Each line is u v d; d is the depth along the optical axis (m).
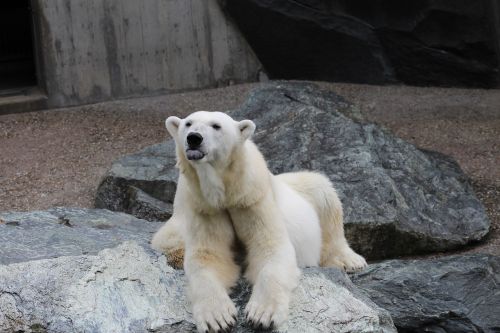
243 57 20.59
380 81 20.27
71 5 18.91
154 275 7.50
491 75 19.69
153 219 12.02
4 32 24.48
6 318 6.93
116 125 17.59
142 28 19.59
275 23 20.12
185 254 7.43
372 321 7.11
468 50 19.62
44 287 7.15
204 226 7.34
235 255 7.71
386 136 13.71
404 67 20.11
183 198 7.45
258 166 7.41
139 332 6.90
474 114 17.66
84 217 10.16
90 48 19.22
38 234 8.87
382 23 19.86
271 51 20.44
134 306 7.12
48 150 16.19
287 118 13.76
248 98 14.76
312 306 7.10
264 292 6.86
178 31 19.89
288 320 6.91
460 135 16.31
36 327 6.88
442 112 17.92
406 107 18.42
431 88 19.98
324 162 12.45
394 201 11.69
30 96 19.12
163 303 7.21
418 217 11.81
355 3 19.95
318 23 20.03
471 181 14.06
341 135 13.09
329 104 14.62
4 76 21.98
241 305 7.11
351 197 11.62
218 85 20.47
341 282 7.64
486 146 15.62
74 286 7.19
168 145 13.89
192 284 7.02
